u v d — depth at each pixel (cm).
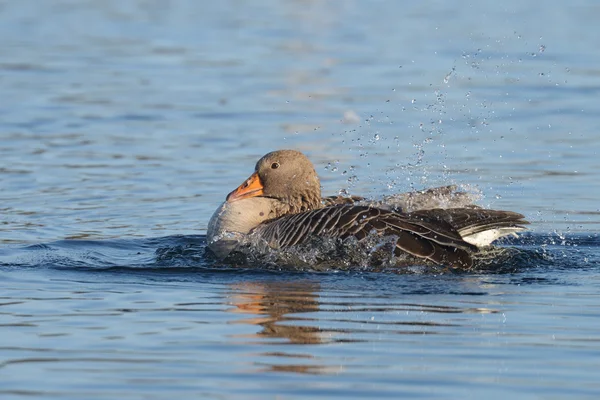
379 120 2255
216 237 1367
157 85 2642
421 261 1220
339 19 3744
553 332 973
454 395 809
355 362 890
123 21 3688
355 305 1076
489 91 2516
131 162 1938
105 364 887
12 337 966
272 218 1402
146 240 1455
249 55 3050
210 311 1059
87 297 1121
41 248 1393
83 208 1639
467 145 2036
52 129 2189
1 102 2417
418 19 3662
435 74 2712
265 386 832
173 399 804
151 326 1002
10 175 1830
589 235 1459
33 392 820
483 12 3772
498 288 1150
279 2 4284
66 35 3381
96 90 2575
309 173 1438
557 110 2312
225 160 1953
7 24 3575
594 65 2767
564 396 806
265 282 1190
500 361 889
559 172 1833
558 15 3619
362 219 1250
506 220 1266
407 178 1798
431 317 1027
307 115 2309
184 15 3856
